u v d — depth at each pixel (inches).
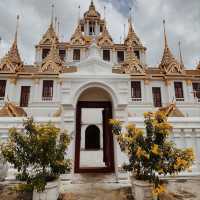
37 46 1497.3
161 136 227.5
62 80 348.8
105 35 1589.6
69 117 333.4
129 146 234.5
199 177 333.4
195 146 361.7
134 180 242.2
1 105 1115.3
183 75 1306.6
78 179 313.3
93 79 352.5
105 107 372.5
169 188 280.7
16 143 252.8
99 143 1118.4
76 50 1501.0
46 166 241.4
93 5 1833.2
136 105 1107.3
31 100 1166.3
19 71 1254.9
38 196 227.9
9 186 286.7
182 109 1190.3
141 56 1572.3
